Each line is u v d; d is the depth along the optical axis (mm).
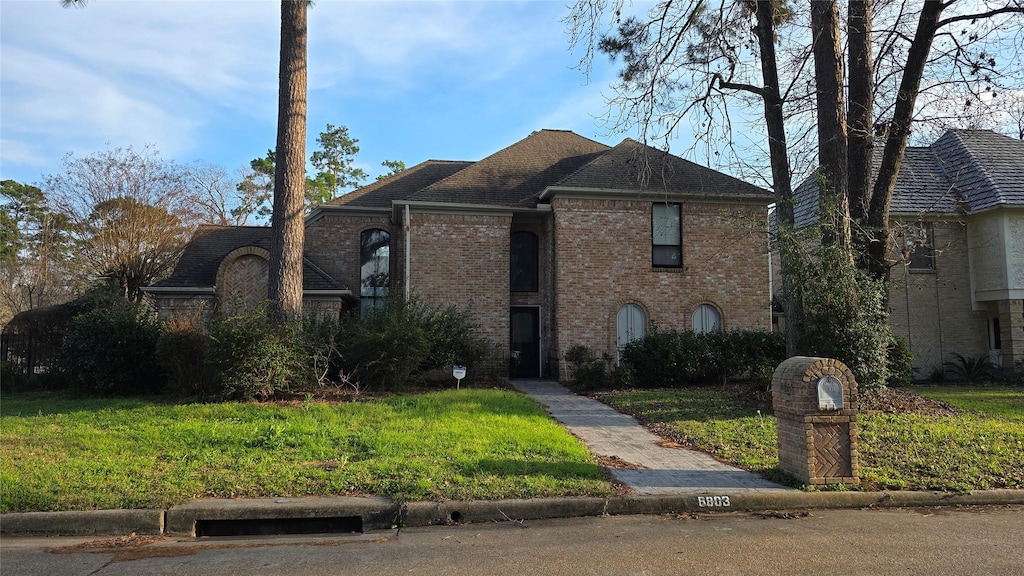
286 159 13781
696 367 15359
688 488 6992
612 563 4949
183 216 29781
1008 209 18438
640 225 18641
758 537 5676
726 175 19547
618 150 19766
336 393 12883
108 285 20266
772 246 13930
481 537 5746
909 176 20469
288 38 13992
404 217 18781
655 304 18453
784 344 15531
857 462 7293
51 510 6094
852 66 13828
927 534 5762
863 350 11594
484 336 18594
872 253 13680
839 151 12789
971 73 14055
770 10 13867
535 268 20469
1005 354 18344
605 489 6840
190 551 5418
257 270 18578
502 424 10117
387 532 6016
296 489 6664
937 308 19500
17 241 42156
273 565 4984
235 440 8648
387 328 13594
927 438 9320
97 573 4824
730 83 14664
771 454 8648
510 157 21328
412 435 9094
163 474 7121
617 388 15297
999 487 7238
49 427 9781
